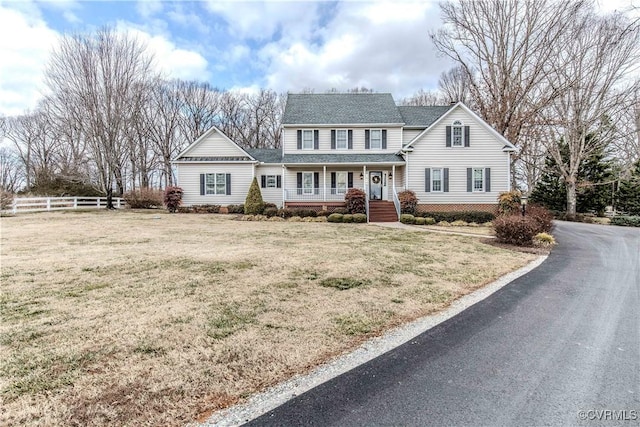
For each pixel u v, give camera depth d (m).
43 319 4.20
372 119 21.11
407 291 5.62
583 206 25.78
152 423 2.36
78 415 2.42
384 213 18.06
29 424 2.32
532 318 4.50
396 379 2.98
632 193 24.22
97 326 4.00
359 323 4.24
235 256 8.08
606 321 4.39
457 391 2.79
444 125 18.67
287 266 7.14
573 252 9.67
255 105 40.69
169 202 20.84
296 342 3.66
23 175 39.84
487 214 16.92
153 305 4.73
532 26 20.48
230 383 2.88
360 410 2.53
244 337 3.76
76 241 10.11
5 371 2.98
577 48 21.19
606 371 3.12
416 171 18.77
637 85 20.66
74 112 22.27
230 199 21.47
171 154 37.34
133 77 23.89
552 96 20.98
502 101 22.03
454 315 4.61
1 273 6.36
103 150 23.17
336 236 11.86
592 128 24.05
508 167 18.48
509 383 2.91
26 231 12.24
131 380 2.88
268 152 24.02
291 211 18.09
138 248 9.02
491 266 7.63
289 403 2.62
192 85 37.91
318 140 21.14
